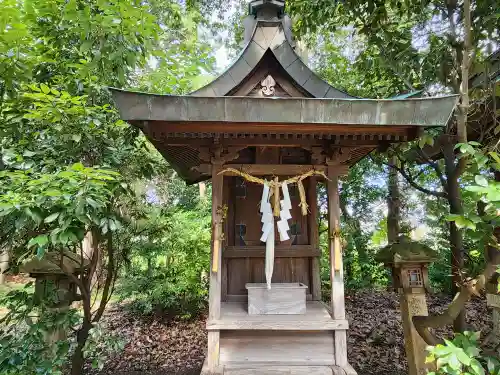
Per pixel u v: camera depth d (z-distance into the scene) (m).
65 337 3.36
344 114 2.60
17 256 3.40
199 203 8.77
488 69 3.59
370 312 7.11
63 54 3.76
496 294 2.82
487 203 2.25
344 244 3.29
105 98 3.88
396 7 4.76
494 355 2.37
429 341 3.14
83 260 3.82
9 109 3.52
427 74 4.12
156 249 6.35
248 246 3.60
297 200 3.75
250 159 3.52
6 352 2.75
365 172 8.48
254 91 3.12
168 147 3.50
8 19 2.92
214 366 2.82
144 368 5.19
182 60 4.57
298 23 5.61
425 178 6.92
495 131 3.17
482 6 3.49
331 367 2.85
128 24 3.23
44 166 3.19
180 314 7.25
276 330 2.96
